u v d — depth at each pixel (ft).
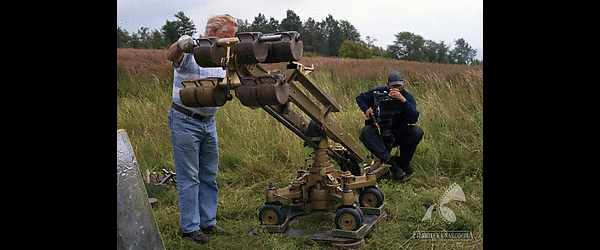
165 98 30.09
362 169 15.35
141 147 22.00
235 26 11.36
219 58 9.11
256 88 8.79
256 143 20.89
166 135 23.47
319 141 13.44
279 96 8.82
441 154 19.67
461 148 19.75
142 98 31.32
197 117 11.82
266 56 8.78
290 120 12.74
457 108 23.45
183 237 12.53
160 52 39.55
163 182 17.72
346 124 23.06
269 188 13.15
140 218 8.95
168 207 15.56
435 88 28.89
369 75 36.94
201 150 12.69
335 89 30.60
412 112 16.69
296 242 12.22
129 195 8.74
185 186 12.12
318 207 13.67
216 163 13.05
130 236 8.59
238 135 22.07
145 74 35.35
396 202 15.06
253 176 18.66
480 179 17.37
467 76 27.53
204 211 13.03
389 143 17.20
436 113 23.40
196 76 11.56
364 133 17.12
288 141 20.56
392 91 16.42
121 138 8.87
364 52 67.21
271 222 13.04
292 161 19.63
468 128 21.85
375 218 13.61
